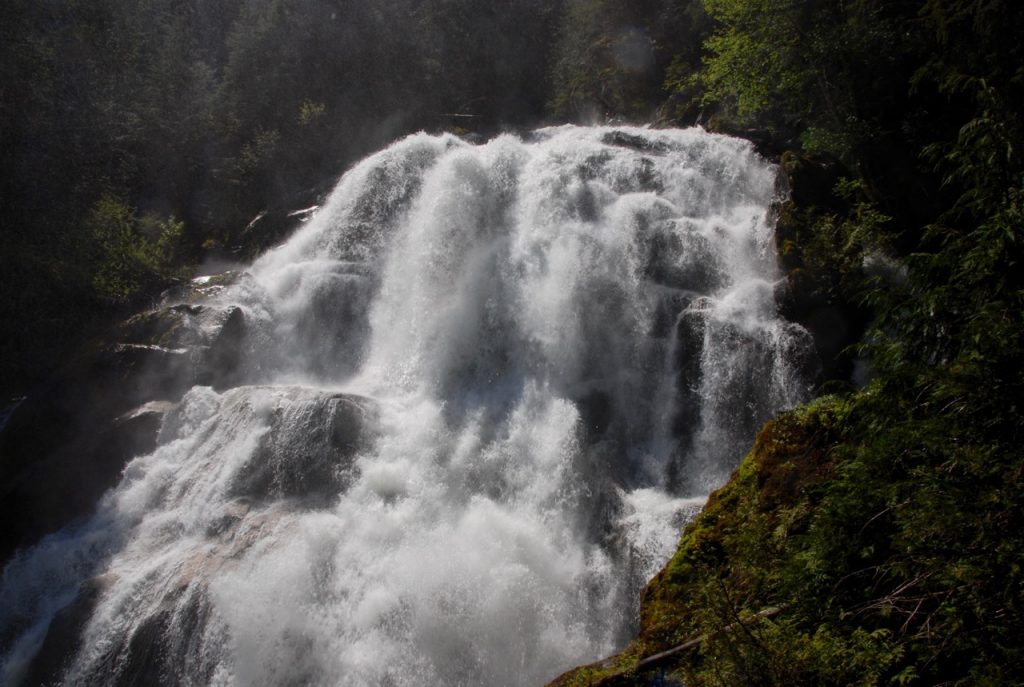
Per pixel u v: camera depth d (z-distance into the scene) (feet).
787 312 40.16
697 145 56.59
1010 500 13.35
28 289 60.90
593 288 44.83
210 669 30.86
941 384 14.73
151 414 43.39
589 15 92.63
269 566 33.24
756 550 18.04
